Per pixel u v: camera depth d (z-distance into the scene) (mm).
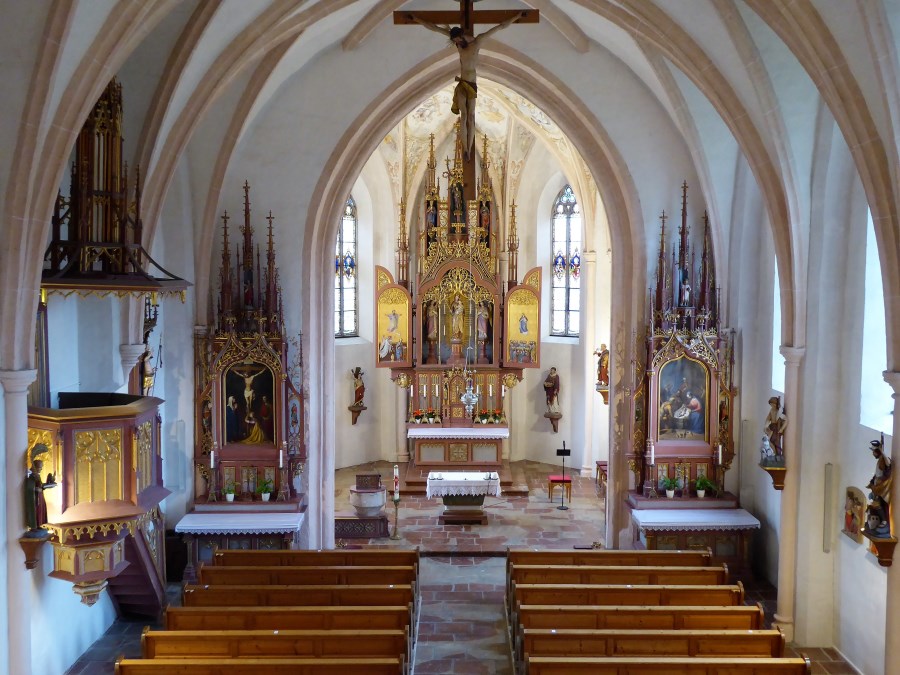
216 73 16656
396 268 29031
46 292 13609
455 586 19797
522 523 24359
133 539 15664
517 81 21125
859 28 12078
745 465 20859
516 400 30984
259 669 11773
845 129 13094
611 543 21844
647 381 20828
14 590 12570
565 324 30312
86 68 12312
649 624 13867
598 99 20672
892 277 13031
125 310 16906
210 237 20125
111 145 13695
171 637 12742
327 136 20703
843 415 16516
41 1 11383
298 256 20969
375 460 31062
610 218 21469
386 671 11773
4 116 11930
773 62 15375
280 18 16391
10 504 12469
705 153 19516
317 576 16203
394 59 20297
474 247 28047
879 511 13539
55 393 15102
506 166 29703
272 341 20391
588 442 28859
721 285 20578
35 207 12383
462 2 13227
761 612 13719
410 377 28922
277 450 20641
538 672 11797
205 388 20484
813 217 16391
